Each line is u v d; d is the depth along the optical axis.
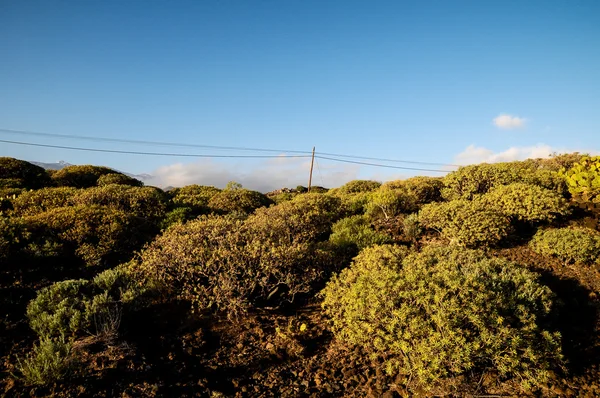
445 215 8.98
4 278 6.27
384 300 4.73
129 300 5.53
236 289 6.01
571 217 9.52
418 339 4.37
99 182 16.97
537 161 15.79
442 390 4.36
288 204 11.01
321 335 5.70
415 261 5.76
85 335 5.07
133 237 8.35
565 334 5.45
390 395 4.37
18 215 9.32
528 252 8.12
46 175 17.05
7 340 4.86
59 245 7.30
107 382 4.29
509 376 4.53
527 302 5.02
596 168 11.27
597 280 6.77
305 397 4.40
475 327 4.39
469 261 6.09
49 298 5.45
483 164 12.33
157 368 4.66
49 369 4.12
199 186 17.52
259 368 4.89
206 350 5.16
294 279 6.23
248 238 6.82
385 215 11.09
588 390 4.40
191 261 6.00
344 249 8.20
